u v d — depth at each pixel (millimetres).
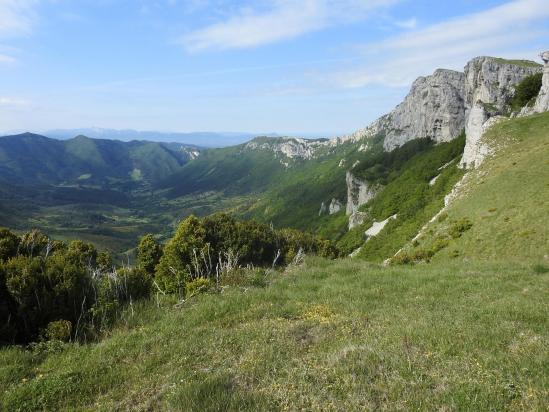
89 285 12062
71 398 6961
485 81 105062
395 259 42094
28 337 10297
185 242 21891
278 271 19844
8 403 6715
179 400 6230
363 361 7250
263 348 8430
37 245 16562
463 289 13781
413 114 166250
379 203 111938
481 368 6680
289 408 5883
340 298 12930
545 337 8172
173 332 9977
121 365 8242
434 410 5520
